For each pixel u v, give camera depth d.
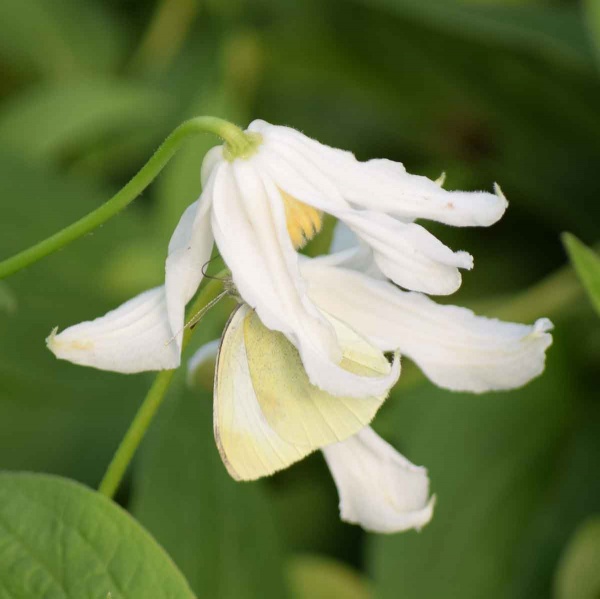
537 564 0.56
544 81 0.63
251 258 0.47
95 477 0.58
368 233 0.47
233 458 0.48
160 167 0.48
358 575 0.58
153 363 0.48
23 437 0.58
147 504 0.53
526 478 0.57
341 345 0.48
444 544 0.56
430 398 0.57
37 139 0.62
